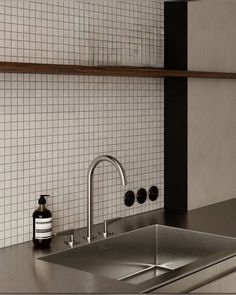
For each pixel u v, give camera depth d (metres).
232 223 2.84
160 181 3.18
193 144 3.17
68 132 2.60
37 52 2.43
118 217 2.75
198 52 3.15
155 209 3.16
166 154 3.19
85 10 2.64
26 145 2.41
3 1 2.28
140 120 3.01
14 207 2.38
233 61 3.48
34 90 2.43
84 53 2.64
